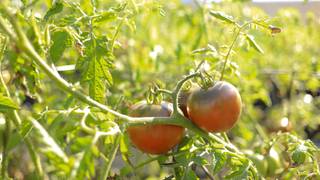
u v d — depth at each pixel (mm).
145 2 1022
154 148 890
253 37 1043
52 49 854
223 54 1093
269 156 1149
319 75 1760
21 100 1042
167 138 885
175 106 886
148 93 903
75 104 916
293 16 1863
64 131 774
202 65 1104
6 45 887
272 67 1882
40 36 814
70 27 895
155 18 1496
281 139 1170
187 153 901
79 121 764
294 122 1692
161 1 1149
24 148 1233
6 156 897
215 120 894
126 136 871
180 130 899
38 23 897
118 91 1430
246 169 884
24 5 900
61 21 897
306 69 1855
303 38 1991
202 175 1137
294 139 1069
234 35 1033
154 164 1201
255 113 1524
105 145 920
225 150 894
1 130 921
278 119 1527
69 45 860
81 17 903
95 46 861
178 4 1562
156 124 875
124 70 1538
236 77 1150
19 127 818
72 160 618
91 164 651
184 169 917
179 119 886
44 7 1185
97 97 853
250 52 1250
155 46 1503
